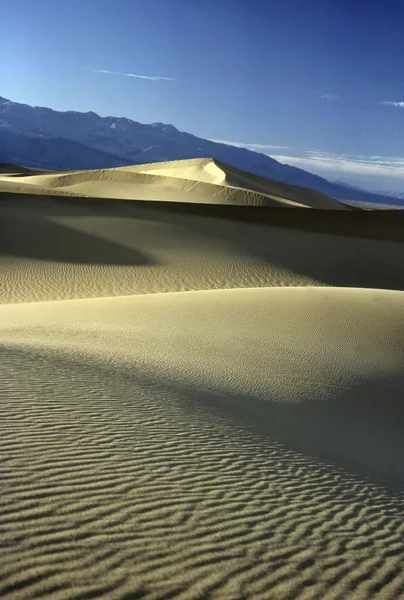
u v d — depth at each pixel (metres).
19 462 4.46
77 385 7.40
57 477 4.30
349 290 19.23
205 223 34.16
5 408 5.85
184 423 6.54
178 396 7.95
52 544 3.31
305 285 25.30
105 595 2.91
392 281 27.33
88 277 23.69
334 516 4.73
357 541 4.28
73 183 93.44
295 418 8.39
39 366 8.22
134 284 23.38
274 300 16.98
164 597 3.01
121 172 94.75
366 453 7.49
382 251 31.67
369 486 5.93
